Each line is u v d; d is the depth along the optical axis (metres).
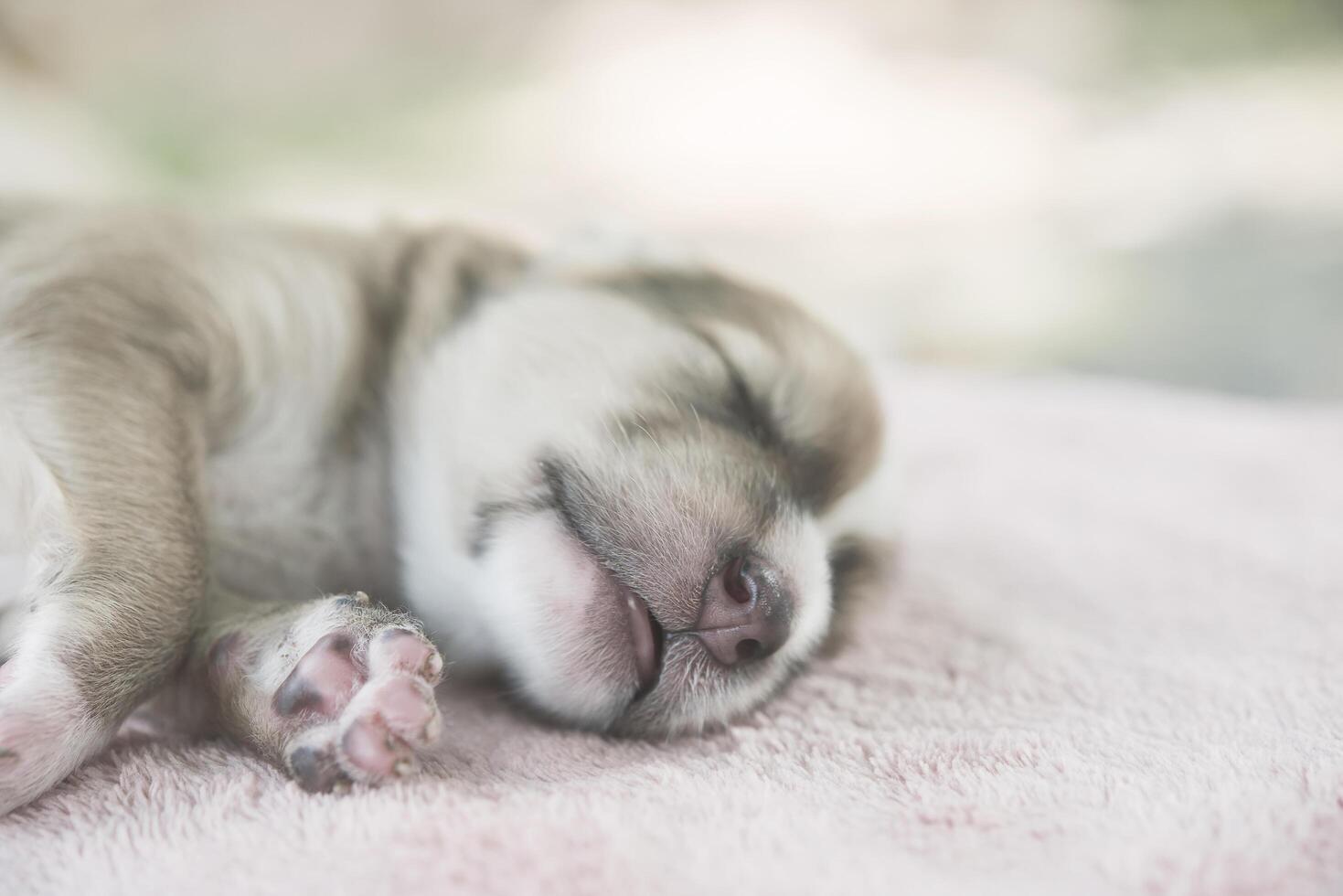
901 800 0.27
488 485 0.32
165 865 0.25
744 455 0.32
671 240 0.40
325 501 0.34
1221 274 0.84
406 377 0.35
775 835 0.25
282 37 1.04
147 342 0.31
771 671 0.31
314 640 0.27
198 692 0.29
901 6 1.24
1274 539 0.41
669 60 1.15
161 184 0.79
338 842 0.25
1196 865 0.25
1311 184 0.94
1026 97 1.12
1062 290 0.82
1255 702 0.30
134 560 0.28
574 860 0.25
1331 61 1.12
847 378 0.35
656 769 0.28
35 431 0.29
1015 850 0.25
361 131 0.99
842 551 0.34
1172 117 1.06
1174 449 0.50
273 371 0.33
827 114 1.08
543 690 0.30
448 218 0.39
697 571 0.30
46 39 0.90
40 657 0.27
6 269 0.32
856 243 0.87
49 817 0.26
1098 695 0.31
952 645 0.34
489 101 1.08
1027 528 0.42
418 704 0.26
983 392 0.59
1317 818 0.26
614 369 0.33
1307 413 0.57
